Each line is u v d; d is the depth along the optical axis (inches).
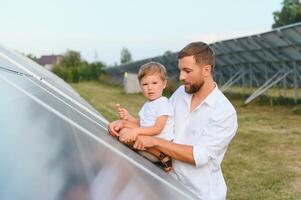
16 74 117.6
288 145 407.5
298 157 358.6
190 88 113.0
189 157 108.0
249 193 263.3
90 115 126.4
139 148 107.0
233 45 839.7
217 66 1029.8
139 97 1162.6
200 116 113.9
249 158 360.5
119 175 66.4
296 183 283.3
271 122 555.8
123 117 125.1
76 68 2930.6
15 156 54.1
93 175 59.4
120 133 107.8
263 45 741.9
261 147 403.2
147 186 70.6
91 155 67.4
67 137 68.7
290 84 843.4
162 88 118.2
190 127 115.4
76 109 114.5
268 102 781.3
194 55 109.1
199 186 111.7
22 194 46.8
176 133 117.0
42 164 54.8
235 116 112.6
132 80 1389.0
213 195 112.4
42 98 88.4
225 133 110.7
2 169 50.0
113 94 1323.8
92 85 2281.0
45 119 72.4
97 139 79.7
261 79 909.2
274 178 295.1
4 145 55.6
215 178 114.2
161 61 1312.7
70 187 52.4
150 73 116.3
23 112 70.6
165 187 78.0
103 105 885.8
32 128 64.9
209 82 114.3
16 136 59.6
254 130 498.3
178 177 114.5
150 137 108.0
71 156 61.4
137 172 75.2
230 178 298.4
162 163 111.5
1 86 80.4
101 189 56.5
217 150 111.0
